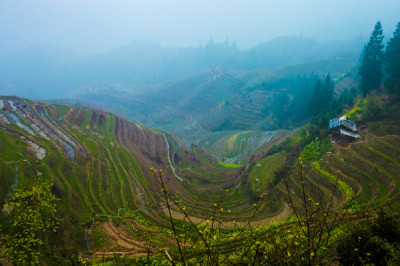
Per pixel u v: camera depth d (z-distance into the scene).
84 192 32.66
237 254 10.27
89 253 21.69
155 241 23.08
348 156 37.22
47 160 33.50
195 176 57.50
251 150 88.19
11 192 23.53
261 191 41.69
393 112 45.94
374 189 28.86
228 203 42.41
